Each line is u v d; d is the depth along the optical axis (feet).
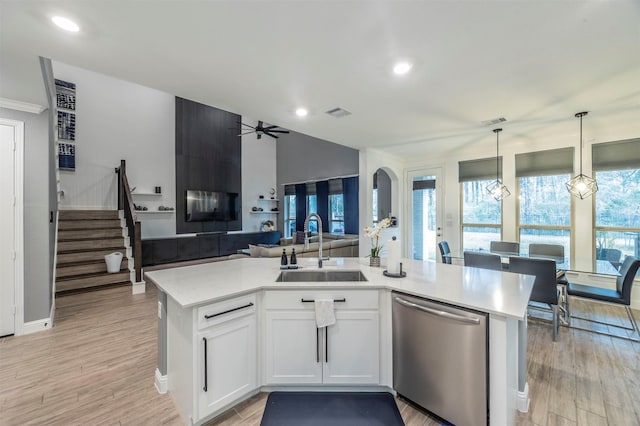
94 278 14.51
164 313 6.76
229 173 27.66
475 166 16.61
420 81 7.73
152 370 7.64
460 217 17.25
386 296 6.55
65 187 19.35
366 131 12.66
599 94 8.58
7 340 9.33
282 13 5.03
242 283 6.69
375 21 5.26
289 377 6.57
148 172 22.70
